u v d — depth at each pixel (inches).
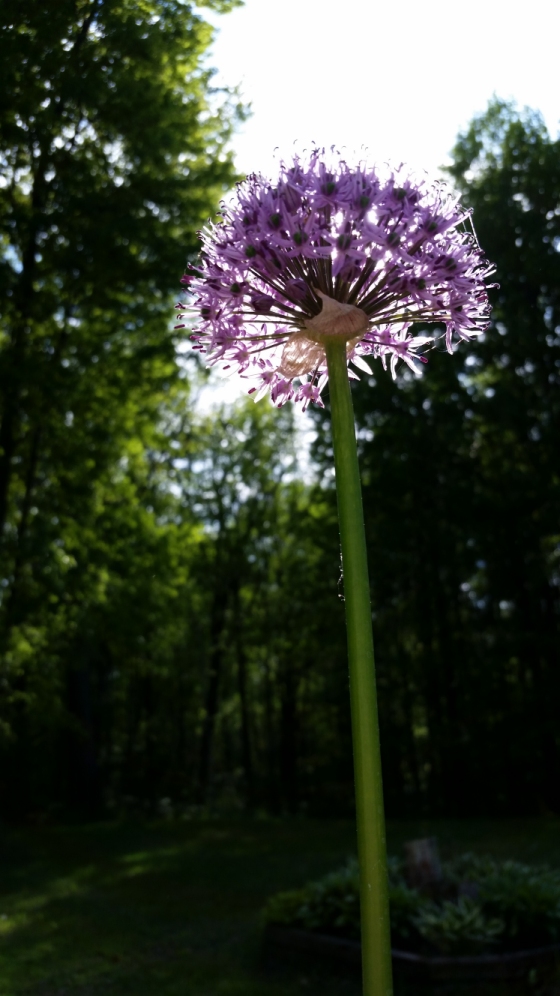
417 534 746.8
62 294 498.9
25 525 536.4
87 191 444.8
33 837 642.2
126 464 679.7
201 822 743.1
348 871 294.2
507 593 726.5
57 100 406.0
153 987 265.9
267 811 966.4
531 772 709.3
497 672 709.3
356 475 84.0
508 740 697.6
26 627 552.1
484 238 740.0
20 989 266.7
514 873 287.7
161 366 531.5
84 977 278.5
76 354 510.3
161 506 819.4
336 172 87.4
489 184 756.6
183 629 1049.5
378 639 812.0
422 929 242.7
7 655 525.0
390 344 97.0
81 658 673.6
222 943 317.4
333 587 860.0
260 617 1042.1
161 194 464.4
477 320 97.7
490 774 746.8
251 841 598.5
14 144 415.2
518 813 739.4
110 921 359.9
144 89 419.8
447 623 765.3
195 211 471.2
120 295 495.8
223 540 1061.8
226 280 89.9
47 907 391.5
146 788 979.3
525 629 716.7
